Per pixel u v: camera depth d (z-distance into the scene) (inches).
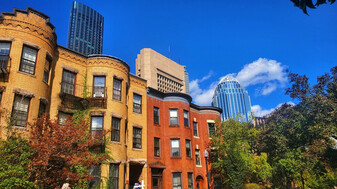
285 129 1601.9
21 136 595.8
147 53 3304.6
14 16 678.5
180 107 1176.2
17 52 653.3
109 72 877.2
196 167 1207.6
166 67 3508.9
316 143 1253.7
